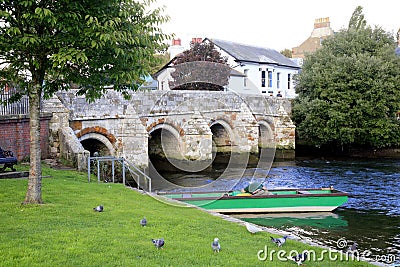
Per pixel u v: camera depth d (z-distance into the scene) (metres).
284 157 33.94
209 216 9.53
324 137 33.97
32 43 7.75
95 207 9.09
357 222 13.86
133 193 11.88
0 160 12.24
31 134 8.92
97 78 9.24
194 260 5.96
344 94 33.12
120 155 19.31
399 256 10.36
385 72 33.06
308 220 14.02
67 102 18.52
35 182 8.98
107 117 19.62
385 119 33.19
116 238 6.81
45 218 7.79
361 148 35.66
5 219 7.59
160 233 7.38
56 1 8.04
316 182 22.05
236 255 6.38
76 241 6.48
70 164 16.41
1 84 9.58
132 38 8.38
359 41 35.72
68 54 7.79
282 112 34.47
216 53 26.88
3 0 7.59
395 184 21.16
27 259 5.53
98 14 8.31
